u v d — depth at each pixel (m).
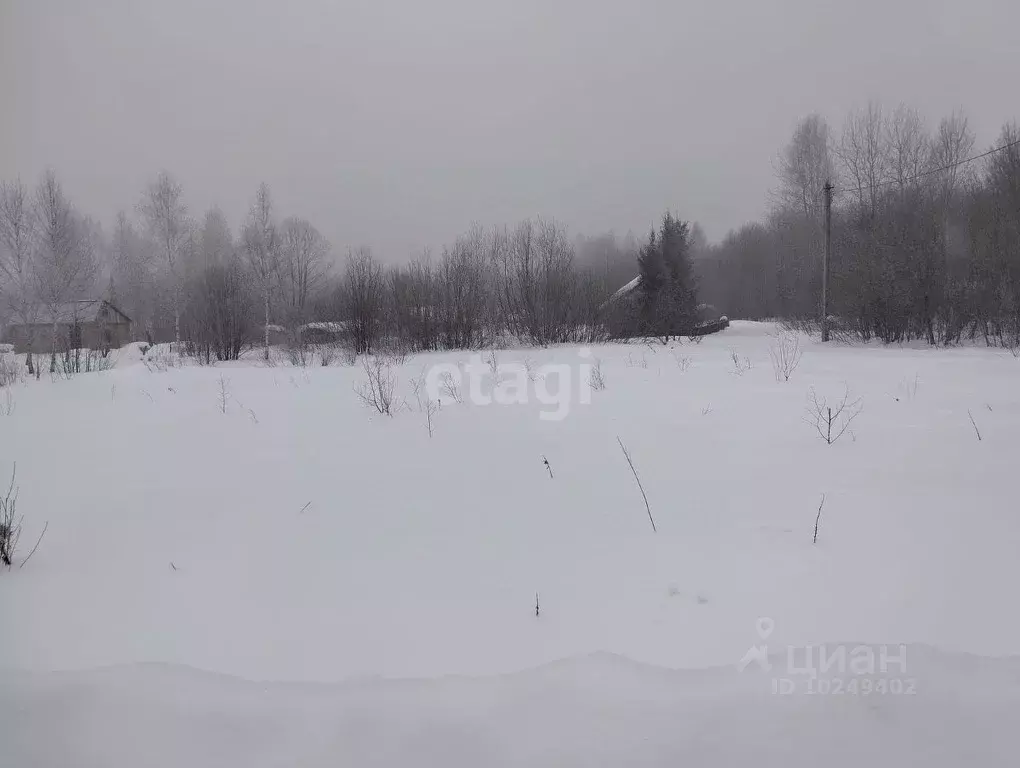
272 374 12.05
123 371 14.25
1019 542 2.99
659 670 2.07
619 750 1.73
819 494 3.77
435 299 19.47
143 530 3.63
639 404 6.82
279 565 3.09
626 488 4.02
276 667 2.18
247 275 29.20
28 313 23.23
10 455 5.66
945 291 15.81
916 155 26.80
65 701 2.00
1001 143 19.81
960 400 6.38
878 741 1.75
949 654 2.11
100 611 2.64
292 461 5.09
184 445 5.89
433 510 3.80
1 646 2.35
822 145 34.03
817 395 7.04
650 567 2.89
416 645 2.30
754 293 48.50
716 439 5.14
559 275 20.86
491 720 1.86
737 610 2.46
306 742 1.80
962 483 3.84
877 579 2.68
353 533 3.49
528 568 2.95
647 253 24.36
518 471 4.50
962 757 1.68
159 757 1.76
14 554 3.32
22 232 22.97
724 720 1.83
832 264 19.97
